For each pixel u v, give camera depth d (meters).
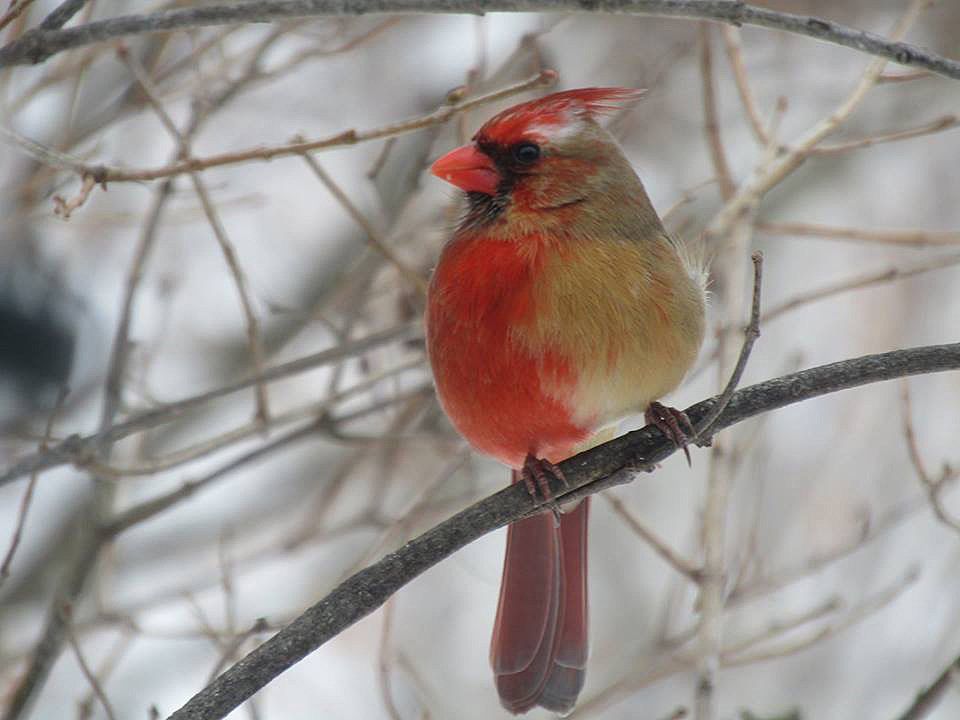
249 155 6.50
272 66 11.80
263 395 9.04
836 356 13.95
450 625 12.70
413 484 12.09
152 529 12.35
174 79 10.55
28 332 10.77
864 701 11.37
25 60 5.70
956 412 13.23
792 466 12.66
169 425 12.57
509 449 7.11
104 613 9.31
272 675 5.85
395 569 6.09
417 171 9.60
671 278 6.84
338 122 13.30
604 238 6.77
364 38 9.47
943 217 14.55
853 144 8.90
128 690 11.12
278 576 12.47
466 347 6.77
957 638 11.62
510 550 7.80
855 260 14.55
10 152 9.82
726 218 8.97
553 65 10.73
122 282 12.34
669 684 11.31
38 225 10.66
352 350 8.93
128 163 12.21
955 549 12.17
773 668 11.62
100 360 11.68
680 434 6.38
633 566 12.96
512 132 6.88
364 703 11.80
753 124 9.38
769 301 14.27
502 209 6.85
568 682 7.70
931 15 14.15
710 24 9.74
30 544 11.45
